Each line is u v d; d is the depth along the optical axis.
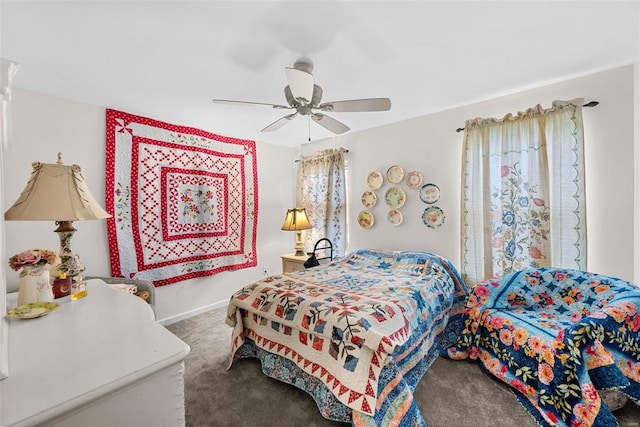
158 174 2.69
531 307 1.90
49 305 1.11
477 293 2.00
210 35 1.44
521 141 2.21
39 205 1.18
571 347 1.36
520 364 1.60
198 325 2.73
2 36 1.41
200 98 2.24
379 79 1.99
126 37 1.45
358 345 1.35
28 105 2.03
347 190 3.44
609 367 1.32
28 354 0.75
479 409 1.52
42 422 0.54
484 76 1.97
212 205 3.12
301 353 1.61
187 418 1.50
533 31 1.46
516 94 2.27
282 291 1.87
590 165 1.99
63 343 0.82
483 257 2.39
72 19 1.29
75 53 1.59
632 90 1.84
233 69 1.79
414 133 2.86
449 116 2.63
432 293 1.97
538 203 2.12
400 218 2.95
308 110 1.85
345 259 2.83
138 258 2.56
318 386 1.54
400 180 2.93
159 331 0.91
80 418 0.59
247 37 1.47
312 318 1.56
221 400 1.63
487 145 2.35
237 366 1.99
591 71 1.93
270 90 2.12
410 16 1.32
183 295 2.90
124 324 0.96
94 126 2.33
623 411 1.46
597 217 1.97
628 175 1.86
